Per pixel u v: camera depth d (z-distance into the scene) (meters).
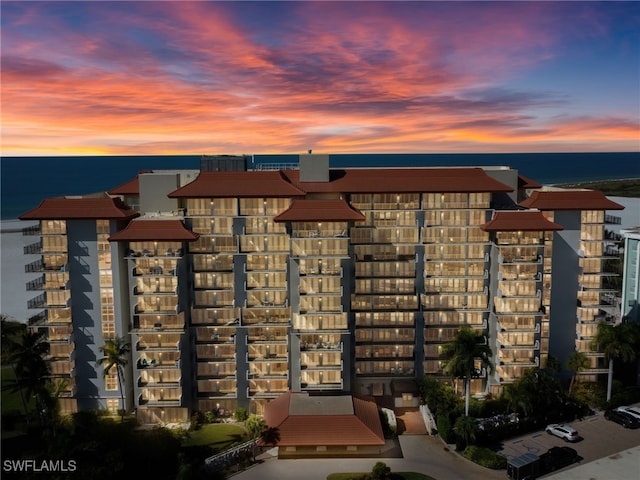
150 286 82.31
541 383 79.25
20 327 87.12
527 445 74.69
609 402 84.38
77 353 82.19
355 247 87.75
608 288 89.62
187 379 83.88
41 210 79.94
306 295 81.00
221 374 85.06
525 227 83.12
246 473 69.50
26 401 80.56
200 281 83.31
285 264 82.75
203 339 84.56
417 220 87.19
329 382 83.31
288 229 81.00
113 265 80.62
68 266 80.56
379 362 88.62
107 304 81.31
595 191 89.06
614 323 92.38
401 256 88.06
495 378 87.56
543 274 87.94
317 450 74.12
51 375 82.31
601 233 88.00
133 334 82.12
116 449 68.38
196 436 78.69
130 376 83.62
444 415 78.81
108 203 81.06
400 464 70.94
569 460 68.94
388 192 85.75
